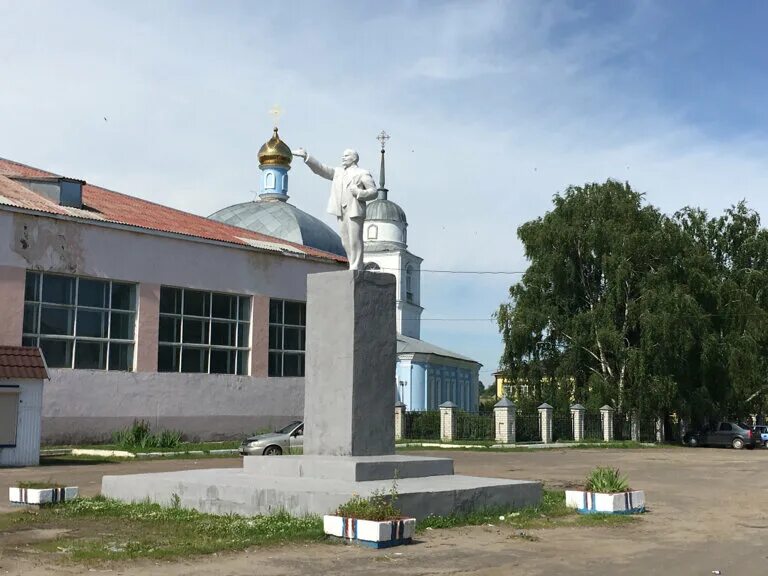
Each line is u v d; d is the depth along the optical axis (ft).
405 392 204.03
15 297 92.27
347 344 45.37
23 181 106.11
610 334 144.25
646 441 152.76
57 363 97.14
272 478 43.34
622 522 41.22
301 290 125.08
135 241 104.94
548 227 153.99
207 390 112.06
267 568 28.63
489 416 135.13
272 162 181.98
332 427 45.60
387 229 237.25
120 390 102.01
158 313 106.83
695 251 155.12
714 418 162.61
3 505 44.78
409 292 241.14
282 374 122.93
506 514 41.93
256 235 136.67
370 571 28.37
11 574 27.27
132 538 33.96
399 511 35.37
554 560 30.94
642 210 152.66
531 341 153.28
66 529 36.29
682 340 142.51
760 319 158.20
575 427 142.82
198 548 31.37
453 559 30.76
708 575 28.63
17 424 75.36
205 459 86.53
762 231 183.93
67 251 97.66
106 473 67.77
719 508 48.67
